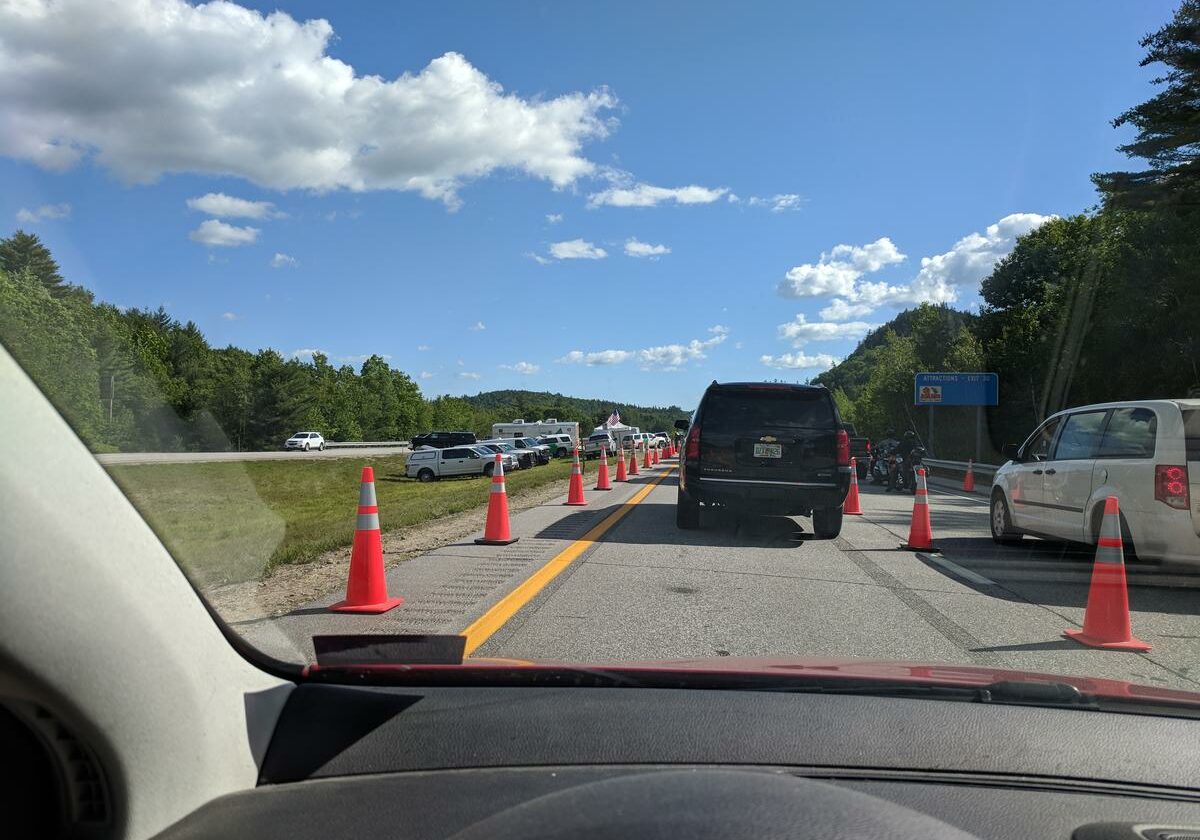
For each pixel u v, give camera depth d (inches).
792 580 325.4
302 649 152.4
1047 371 1477.6
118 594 59.8
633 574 330.6
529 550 389.4
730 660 128.9
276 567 300.2
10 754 58.7
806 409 444.1
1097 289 1316.4
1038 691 112.0
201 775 68.6
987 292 2031.3
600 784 66.7
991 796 85.4
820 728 98.5
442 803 75.9
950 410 1974.7
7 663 53.0
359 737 85.4
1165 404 330.3
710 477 440.8
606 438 2272.4
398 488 1188.5
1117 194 1141.7
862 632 243.9
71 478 57.5
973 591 311.1
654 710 100.8
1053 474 384.5
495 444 1786.4
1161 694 114.0
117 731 59.4
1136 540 327.3
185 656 67.6
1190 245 1144.2
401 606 264.1
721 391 449.7
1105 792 88.0
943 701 109.4
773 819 58.7
